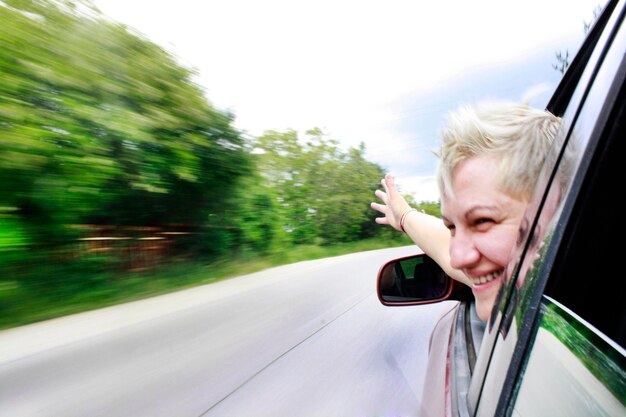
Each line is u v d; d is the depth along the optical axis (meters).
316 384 2.96
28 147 7.55
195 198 13.02
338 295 6.84
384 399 2.45
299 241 30.84
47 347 4.82
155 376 3.71
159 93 10.93
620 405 0.48
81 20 9.18
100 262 8.66
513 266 0.83
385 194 1.58
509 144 0.80
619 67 0.66
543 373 0.65
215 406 2.98
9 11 7.90
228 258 13.97
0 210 7.29
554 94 1.22
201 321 5.75
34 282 7.38
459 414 1.03
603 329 0.63
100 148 9.10
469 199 0.85
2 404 3.32
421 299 1.99
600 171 0.64
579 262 0.66
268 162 25.67
